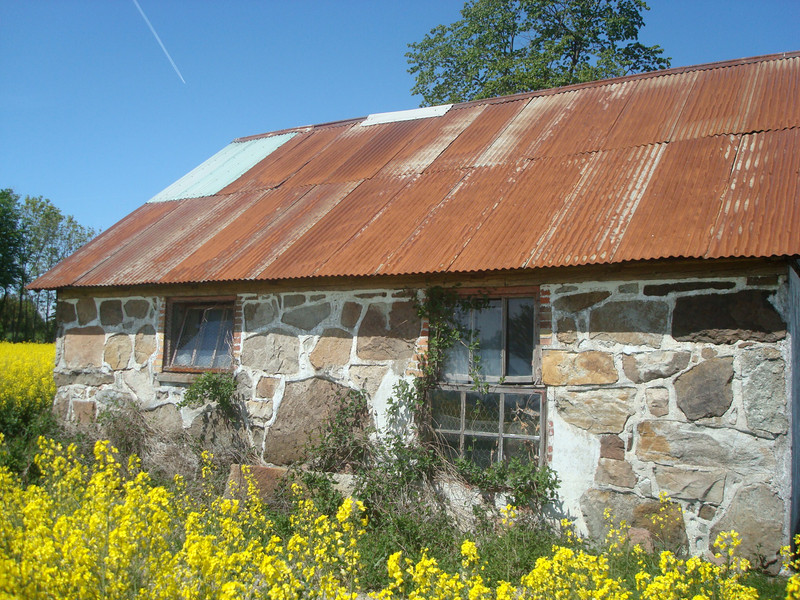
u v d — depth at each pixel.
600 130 8.12
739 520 5.21
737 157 6.54
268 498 6.72
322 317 7.32
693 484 5.40
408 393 6.59
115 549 3.64
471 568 4.97
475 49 21.02
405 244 6.99
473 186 7.79
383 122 11.02
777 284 5.29
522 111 9.54
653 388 5.65
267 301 7.71
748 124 7.07
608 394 5.82
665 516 5.45
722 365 5.41
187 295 8.38
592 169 7.27
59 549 3.79
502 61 20.02
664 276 5.72
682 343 5.59
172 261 8.50
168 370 8.48
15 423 9.38
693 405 5.48
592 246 5.95
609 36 20.44
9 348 20.61
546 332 6.14
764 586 4.78
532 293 6.38
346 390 7.05
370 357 6.96
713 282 5.53
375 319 6.99
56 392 9.38
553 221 6.54
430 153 9.10
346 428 6.88
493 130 9.20
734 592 4.25
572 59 20.84
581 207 6.62
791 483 5.20
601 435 5.80
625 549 5.26
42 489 5.28
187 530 4.07
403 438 6.65
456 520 6.16
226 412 7.83
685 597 4.39
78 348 9.26
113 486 5.06
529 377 6.29
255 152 11.62
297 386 7.36
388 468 6.47
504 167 8.01
